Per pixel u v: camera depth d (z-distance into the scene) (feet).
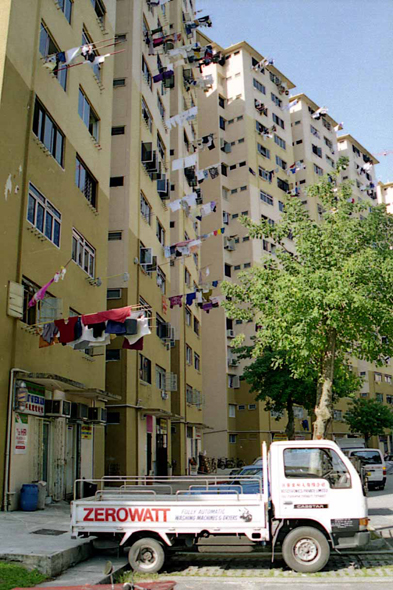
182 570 29.53
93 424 62.90
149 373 89.10
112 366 76.64
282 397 99.81
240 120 169.68
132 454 76.54
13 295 45.03
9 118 46.83
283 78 189.78
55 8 57.82
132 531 29.19
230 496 29.78
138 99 89.20
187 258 122.72
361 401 176.24
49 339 43.47
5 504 42.45
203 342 152.35
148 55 96.73
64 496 53.31
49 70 49.85
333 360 45.83
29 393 47.11
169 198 105.29
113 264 79.46
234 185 165.48
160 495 31.40
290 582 26.63
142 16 94.68
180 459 107.14
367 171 212.02
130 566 29.76
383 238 48.70
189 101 131.44
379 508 55.36
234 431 148.97
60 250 55.88
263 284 49.47
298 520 29.60
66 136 59.11
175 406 108.58
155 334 92.79
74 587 18.90
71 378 56.85
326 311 44.50
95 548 31.12
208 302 115.85
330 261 46.47
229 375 150.41
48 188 53.78
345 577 27.53
